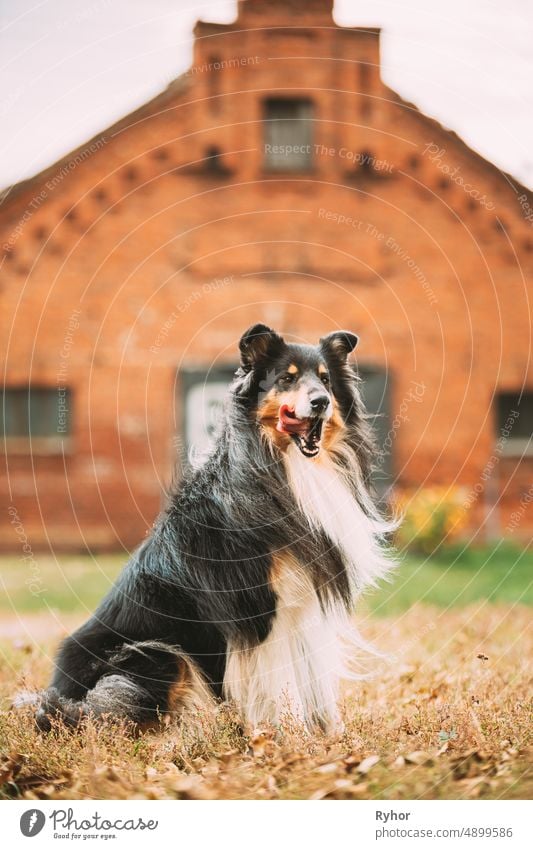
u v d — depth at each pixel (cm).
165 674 580
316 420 593
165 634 587
